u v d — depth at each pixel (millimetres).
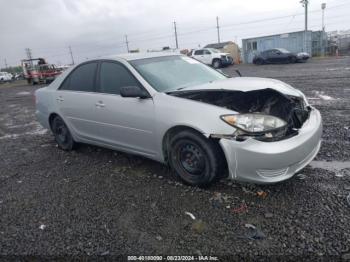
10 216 3547
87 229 3152
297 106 3807
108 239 2967
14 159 5605
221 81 4195
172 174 4207
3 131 8320
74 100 5035
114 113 4359
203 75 4691
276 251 2625
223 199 3465
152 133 3955
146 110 3947
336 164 4137
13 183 4504
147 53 4863
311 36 34844
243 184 3725
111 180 4234
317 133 3594
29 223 3363
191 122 3500
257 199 3406
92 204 3639
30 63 31938
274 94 4004
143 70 4277
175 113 3652
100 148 5664
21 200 3926
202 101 3803
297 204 3248
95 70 4812
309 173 3916
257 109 3881
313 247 2627
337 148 4711
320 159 4344
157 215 3285
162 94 3893
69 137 5555
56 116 5637
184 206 3404
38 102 5934
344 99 8500
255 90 3590
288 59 27781
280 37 34844
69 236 3062
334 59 28500
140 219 3242
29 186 4336
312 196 3373
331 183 3621
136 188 3924
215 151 3461
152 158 4180
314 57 33906
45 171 4844
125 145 4461
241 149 3230
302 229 2857
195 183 3727
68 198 3846
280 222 2986
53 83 5660
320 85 11703
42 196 3977
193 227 3031
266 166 3180
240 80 4152
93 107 4688
